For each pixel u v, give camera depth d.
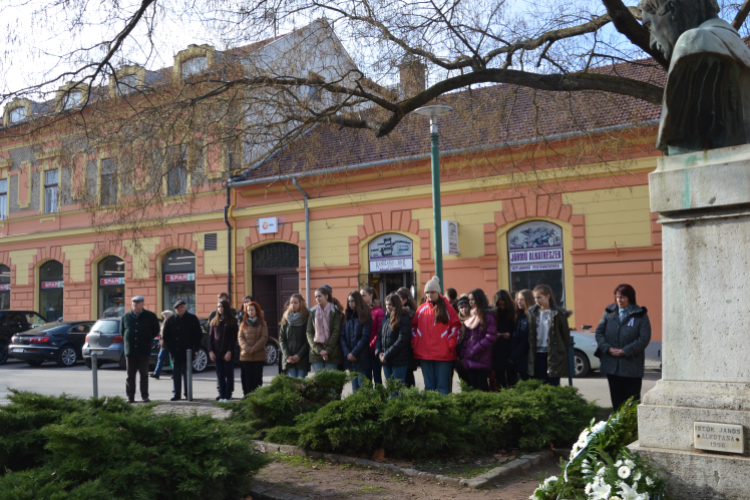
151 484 4.00
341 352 8.95
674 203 3.20
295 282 21.28
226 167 10.43
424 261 18.44
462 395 6.41
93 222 10.30
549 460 5.89
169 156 9.67
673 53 3.19
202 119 9.69
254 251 22.14
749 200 2.97
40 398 5.30
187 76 10.09
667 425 3.11
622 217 15.75
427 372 7.71
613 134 10.56
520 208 17.05
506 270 17.45
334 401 6.01
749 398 2.92
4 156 10.63
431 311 7.68
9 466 4.66
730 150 3.09
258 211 21.52
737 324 3.01
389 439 5.62
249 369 10.13
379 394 6.05
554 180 16.27
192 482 4.11
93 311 25.30
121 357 16.12
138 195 9.80
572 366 7.76
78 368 17.69
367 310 8.79
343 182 19.92
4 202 28.19
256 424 6.56
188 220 22.78
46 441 4.70
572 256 16.39
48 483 3.61
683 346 3.16
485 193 17.62
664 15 3.42
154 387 12.93
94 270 25.47
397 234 19.22
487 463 5.57
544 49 9.66
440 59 9.88
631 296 6.66
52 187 26.83
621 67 11.29
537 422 6.00
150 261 23.55
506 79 8.55
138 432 4.48
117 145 9.70
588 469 3.33
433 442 5.54
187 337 10.90
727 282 3.05
